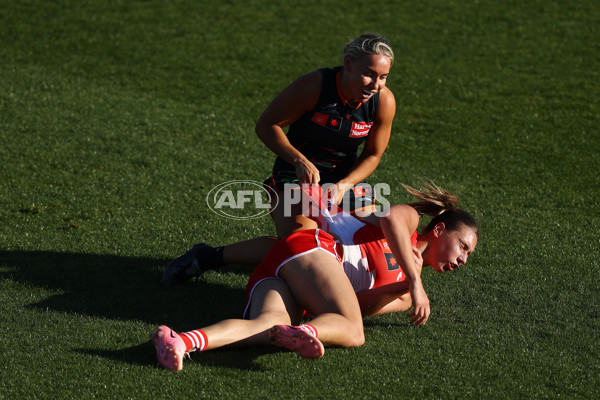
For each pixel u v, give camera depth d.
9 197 22.97
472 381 13.49
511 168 27.64
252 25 44.81
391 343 14.92
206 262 17.61
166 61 39.28
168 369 13.29
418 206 16.53
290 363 13.76
